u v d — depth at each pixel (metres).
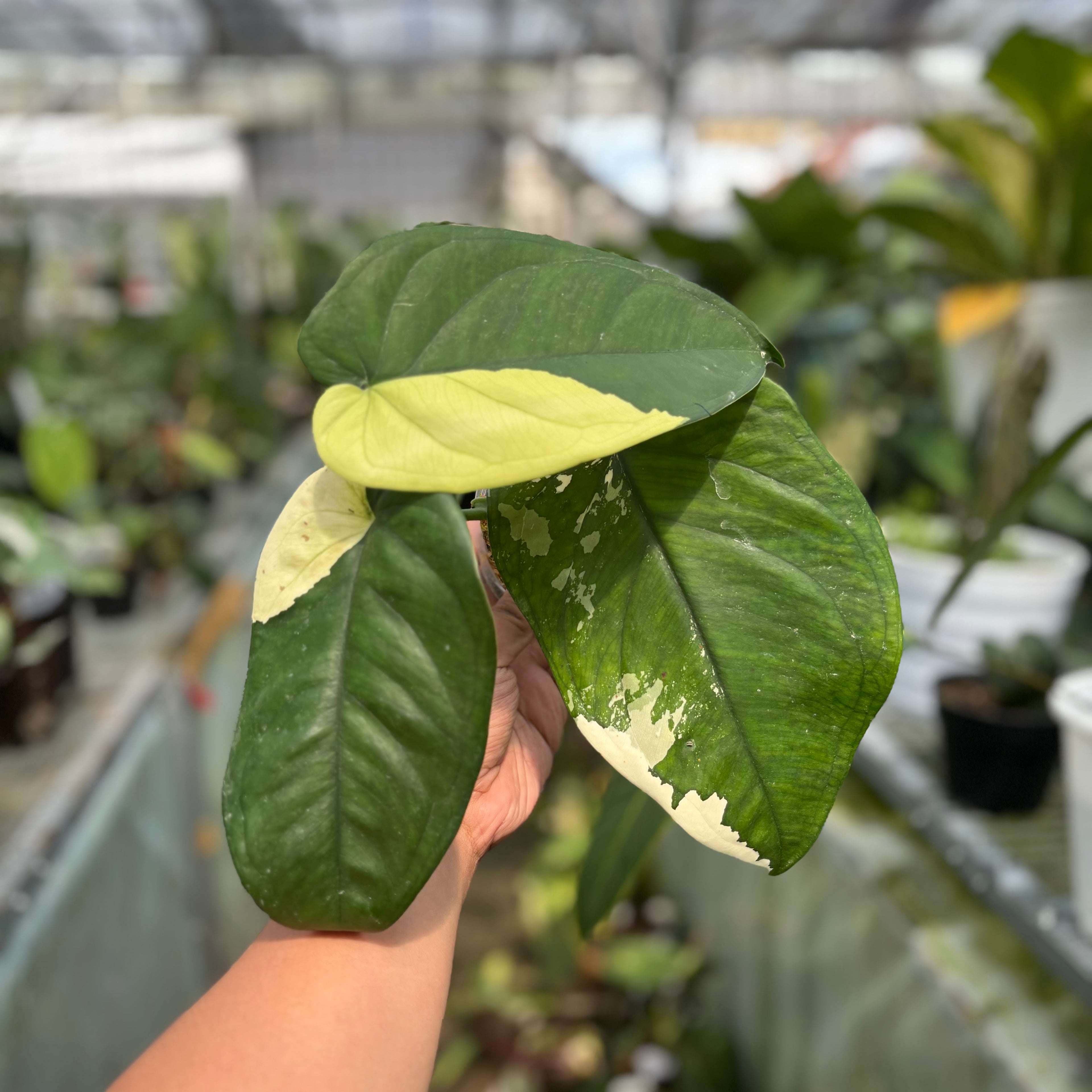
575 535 0.48
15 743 1.63
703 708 0.46
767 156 7.59
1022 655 1.43
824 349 2.78
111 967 1.43
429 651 0.42
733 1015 2.05
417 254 0.45
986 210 2.37
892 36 5.89
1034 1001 1.12
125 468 2.95
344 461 0.40
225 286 4.28
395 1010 0.46
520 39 6.09
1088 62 1.71
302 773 0.43
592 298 0.44
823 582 0.46
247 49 6.11
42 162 6.59
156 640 2.31
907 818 1.48
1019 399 1.75
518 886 2.88
